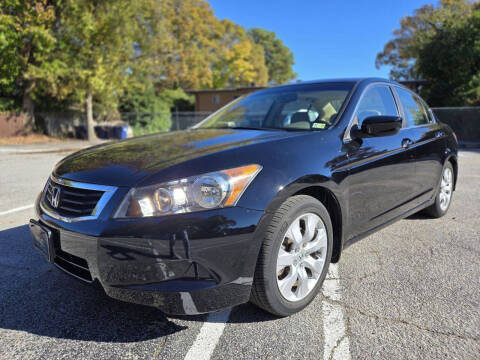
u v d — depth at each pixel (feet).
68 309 7.74
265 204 6.47
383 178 9.53
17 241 11.81
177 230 5.87
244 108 11.51
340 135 8.58
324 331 6.87
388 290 8.41
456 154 14.52
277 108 10.65
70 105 79.92
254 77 156.76
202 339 6.67
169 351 6.35
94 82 59.72
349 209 8.36
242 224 6.22
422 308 7.62
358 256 10.44
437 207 13.57
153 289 5.95
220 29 124.88
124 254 5.96
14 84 64.90
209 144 7.78
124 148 8.27
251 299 7.04
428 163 12.13
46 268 9.77
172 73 93.91
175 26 95.66
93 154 8.13
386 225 10.21
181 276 5.97
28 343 6.59
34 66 56.34
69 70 59.11
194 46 100.01
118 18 60.59
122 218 6.07
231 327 7.04
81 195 6.65
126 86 71.67
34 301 8.06
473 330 6.85
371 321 7.17
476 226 13.12
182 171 6.31
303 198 7.21
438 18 84.33
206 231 5.97
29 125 69.21
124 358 6.16
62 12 57.62
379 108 10.52
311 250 7.52
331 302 7.90
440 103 84.58
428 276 9.11
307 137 8.05
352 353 6.24
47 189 7.86
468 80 79.61
